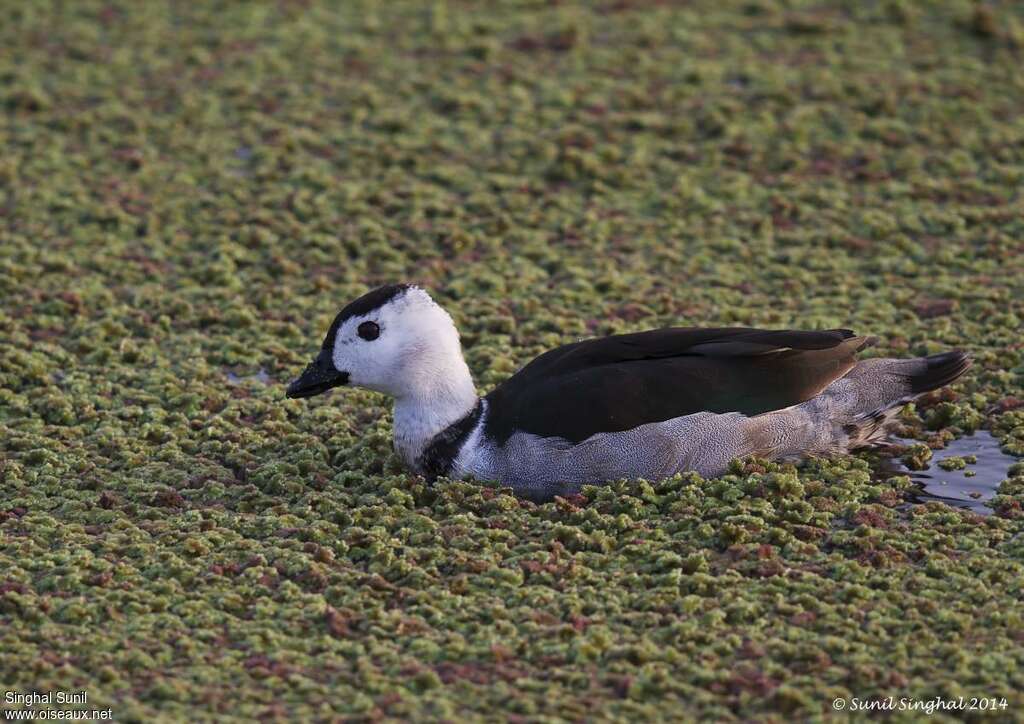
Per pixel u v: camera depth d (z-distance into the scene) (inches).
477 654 389.1
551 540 439.5
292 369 562.3
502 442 470.3
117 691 374.9
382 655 388.5
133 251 654.5
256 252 654.5
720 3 897.5
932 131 740.7
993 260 632.4
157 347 580.4
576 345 488.1
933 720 361.1
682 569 427.5
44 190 694.5
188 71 817.5
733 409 468.1
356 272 634.8
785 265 637.9
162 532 446.9
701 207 682.8
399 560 428.1
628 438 462.3
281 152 729.6
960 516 455.8
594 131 749.9
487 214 684.7
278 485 477.1
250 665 385.4
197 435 514.3
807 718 362.6
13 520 454.6
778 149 729.6
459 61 824.9
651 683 374.3
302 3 906.7
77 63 823.7
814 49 831.7
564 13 885.8
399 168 718.5
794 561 430.9
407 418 481.7
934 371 496.1
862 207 682.2
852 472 478.9
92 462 493.0
